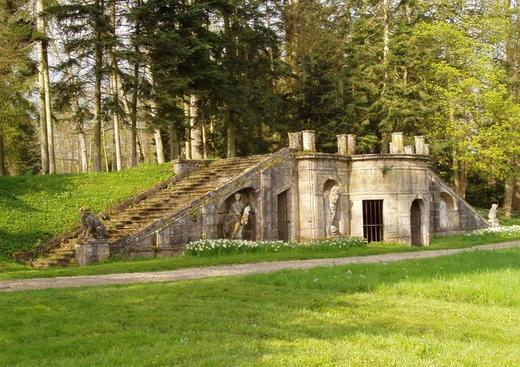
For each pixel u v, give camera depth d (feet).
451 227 121.70
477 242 98.27
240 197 84.33
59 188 91.76
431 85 133.18
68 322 33.81
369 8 143.74
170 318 34.24
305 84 138.10
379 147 141.49
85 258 68.03
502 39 141.08
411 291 42.60
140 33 105.50
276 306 38.01
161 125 102.83
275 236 87.97
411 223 102.22
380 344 28.53
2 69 105.60
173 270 59.88
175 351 27.12
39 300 39.75
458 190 138.82
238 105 116.16
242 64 127.44
